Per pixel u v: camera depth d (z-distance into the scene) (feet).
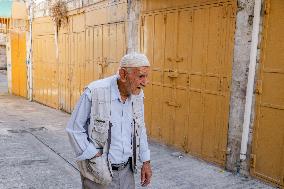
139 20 22.68
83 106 7.61
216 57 16.83
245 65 15.26
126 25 24.13
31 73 44.80
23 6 44.70
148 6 21.72
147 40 22.04
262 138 14.78
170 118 20.30
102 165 7.64
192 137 18.67
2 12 46.32
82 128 7.67
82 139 7.61
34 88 44.27
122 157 8.00
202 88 17.81
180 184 14.98
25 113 34.73
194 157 18.57
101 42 28.19
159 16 20.75
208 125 17.56
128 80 7.39
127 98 7.91
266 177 14.71
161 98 20.98
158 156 18.90
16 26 48.34
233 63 15.90
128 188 8.45
